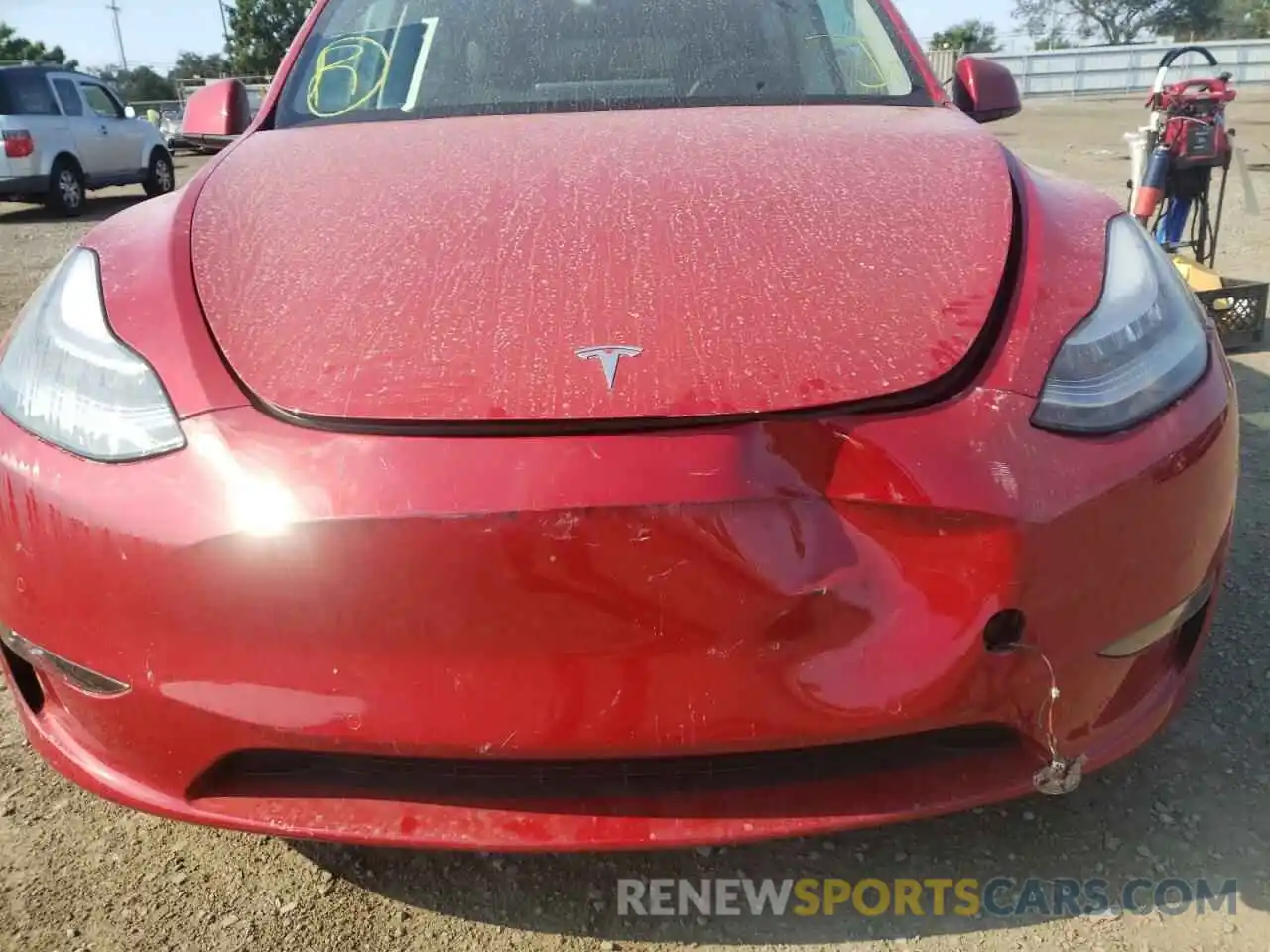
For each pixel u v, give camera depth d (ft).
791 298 5.07
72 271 5.71
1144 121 61.52
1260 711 6.79
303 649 4.46
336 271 5.34
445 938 5.39
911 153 6.39
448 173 6.27
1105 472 4.73
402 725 4.45
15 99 36.99
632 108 7.55
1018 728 4.75
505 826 4.74
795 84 7.84
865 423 4.58
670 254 5.35
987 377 4.81
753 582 4.35
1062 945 5.25
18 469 4.91
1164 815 6.02
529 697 4.41
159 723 4.69
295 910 5.55
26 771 6.60
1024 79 92.63
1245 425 11.70
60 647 4.83
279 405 4.66
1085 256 5.46
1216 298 14.34
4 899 5.60
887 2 8.61
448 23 8.30
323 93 7.94
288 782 4.89
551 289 5.14
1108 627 4.80
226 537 4.42
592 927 5.45
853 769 4.84
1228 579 8.34
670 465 4.36
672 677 4.40
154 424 4.74
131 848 5.98
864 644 4.48
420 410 4.55
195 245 5.64
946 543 4.51
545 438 4.43
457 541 4.29
